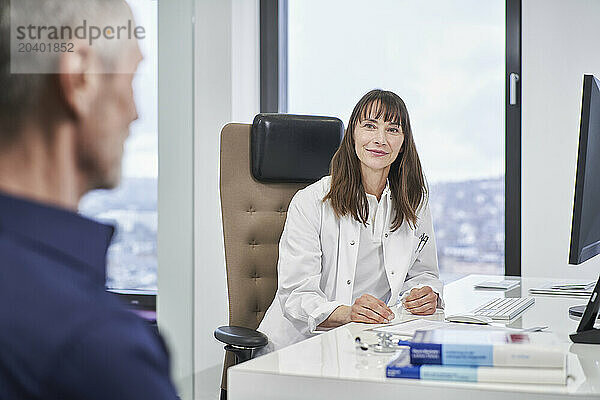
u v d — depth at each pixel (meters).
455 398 1.05
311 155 2.38
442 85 3.62
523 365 1.07
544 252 3.42
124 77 0.43
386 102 2.05
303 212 2.11
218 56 3.48
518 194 3.48
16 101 0.39
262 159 2.35
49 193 0.40
